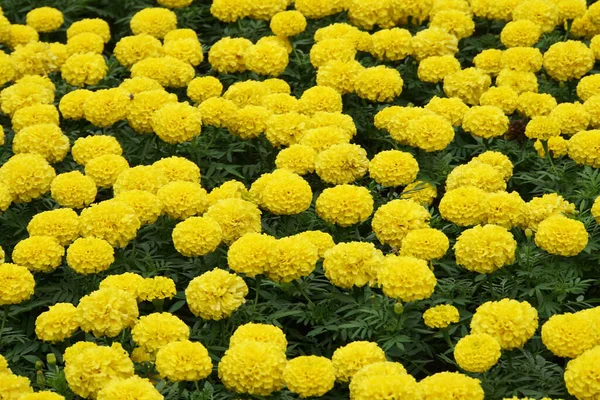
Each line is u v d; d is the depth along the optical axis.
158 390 6.45
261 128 9.61
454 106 9.76
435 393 6.05
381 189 9.23
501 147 9.70
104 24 12.13
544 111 9.86
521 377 6.93
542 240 7.70
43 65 11.16
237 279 7.34
